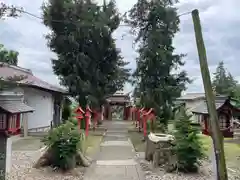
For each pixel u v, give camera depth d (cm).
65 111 2628
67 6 2202
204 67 576
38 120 1983
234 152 1238
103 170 927
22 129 1728
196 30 589
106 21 2291
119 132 2280
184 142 877
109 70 2525
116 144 1559
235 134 1792
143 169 940
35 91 1962
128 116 4250
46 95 2073
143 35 1953
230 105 695
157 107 1917
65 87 2402
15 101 715
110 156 1183
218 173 550
